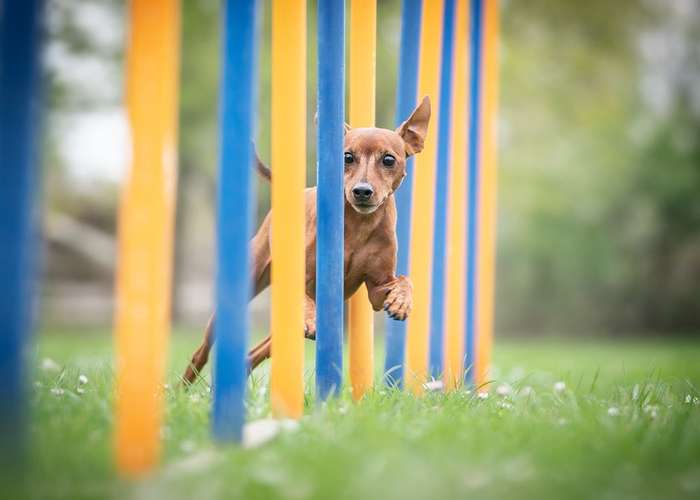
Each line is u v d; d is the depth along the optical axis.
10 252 4.27
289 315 6.47
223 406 5.38
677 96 32.41
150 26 4.69
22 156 4.27
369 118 8.43
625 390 8.34
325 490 4.38
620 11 31.53
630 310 31.95
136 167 4.68
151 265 4.67
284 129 6.54
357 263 7.75
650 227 31.36
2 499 4.18
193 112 27.52
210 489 4.37
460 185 10.29
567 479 4.85
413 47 8.95
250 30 5.36
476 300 11.16
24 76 4.28
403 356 8.66
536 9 31.22
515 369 13.54
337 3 7.10
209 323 8.45
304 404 7.32
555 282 31.78
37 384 7.38
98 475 4.63
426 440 5.54
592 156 30.89
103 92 27.86
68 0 26.88
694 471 5.18
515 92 30.09
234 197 5.34
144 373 4.67
